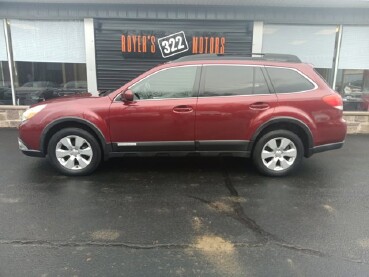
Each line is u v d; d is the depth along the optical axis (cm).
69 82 841
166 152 500
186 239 332
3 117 826
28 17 802
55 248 314
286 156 504
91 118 481
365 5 768
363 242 330
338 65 830
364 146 700
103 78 830
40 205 405
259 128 488
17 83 841
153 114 482
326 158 614
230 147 498
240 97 486
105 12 794
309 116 488
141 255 304
